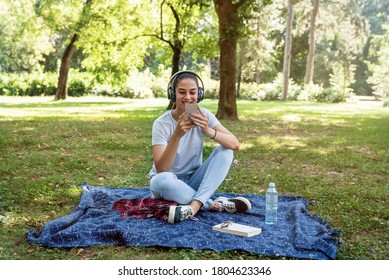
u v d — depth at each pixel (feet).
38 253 12.07
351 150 33.19
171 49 75.31
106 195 17.13
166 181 14.35
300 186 20.83
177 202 14.49
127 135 38.17
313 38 128.06
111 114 60.80
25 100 93.97
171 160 14.35
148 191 18.31
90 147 31.07
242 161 27.40
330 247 12.50
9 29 130.11
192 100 14.43
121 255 11.98
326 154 30.76
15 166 23.57
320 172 24.64
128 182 20.98
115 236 12.89
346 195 19.24
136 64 82.84
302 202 17.65
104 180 21.42
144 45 79.20
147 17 74.74
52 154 27.61
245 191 19.89
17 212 15.84
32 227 14.24
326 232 13.76
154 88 124.57
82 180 21.02
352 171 25.11
